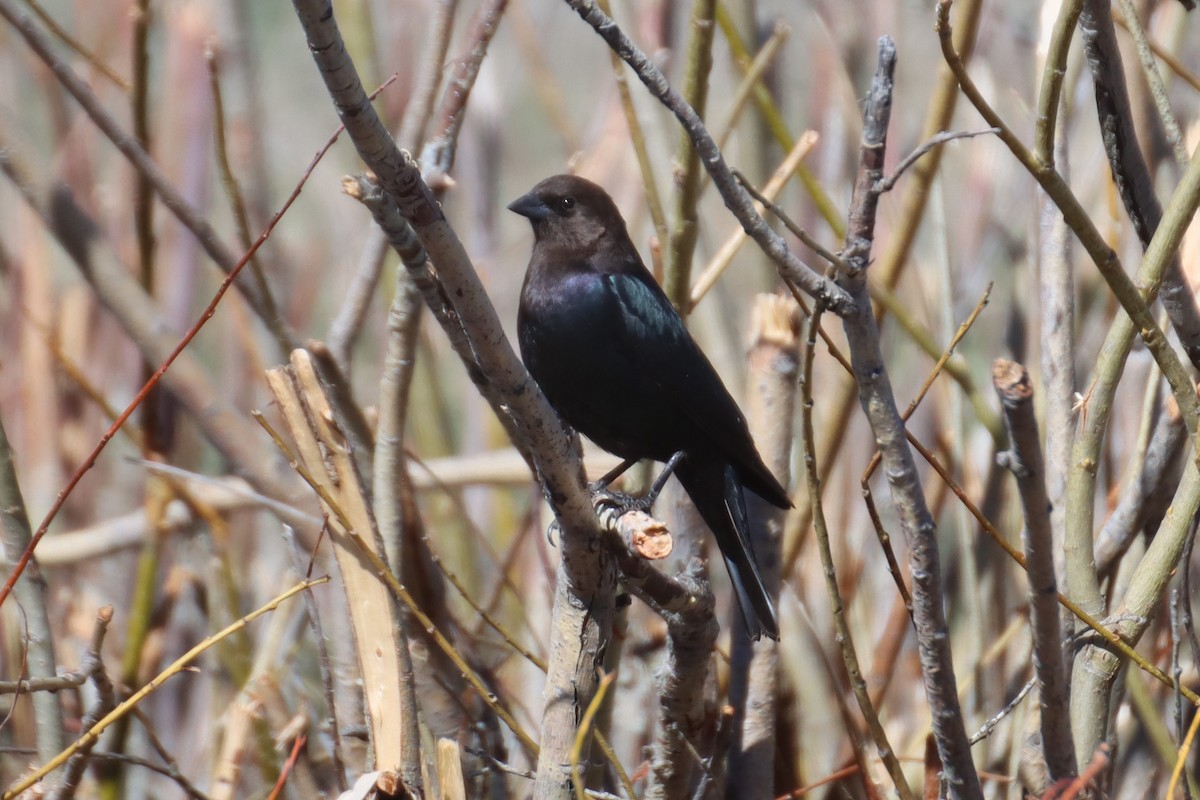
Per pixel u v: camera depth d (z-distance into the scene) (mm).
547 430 5977
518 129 17609
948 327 8398
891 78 5324
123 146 7484
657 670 7570
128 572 10344
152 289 8281
